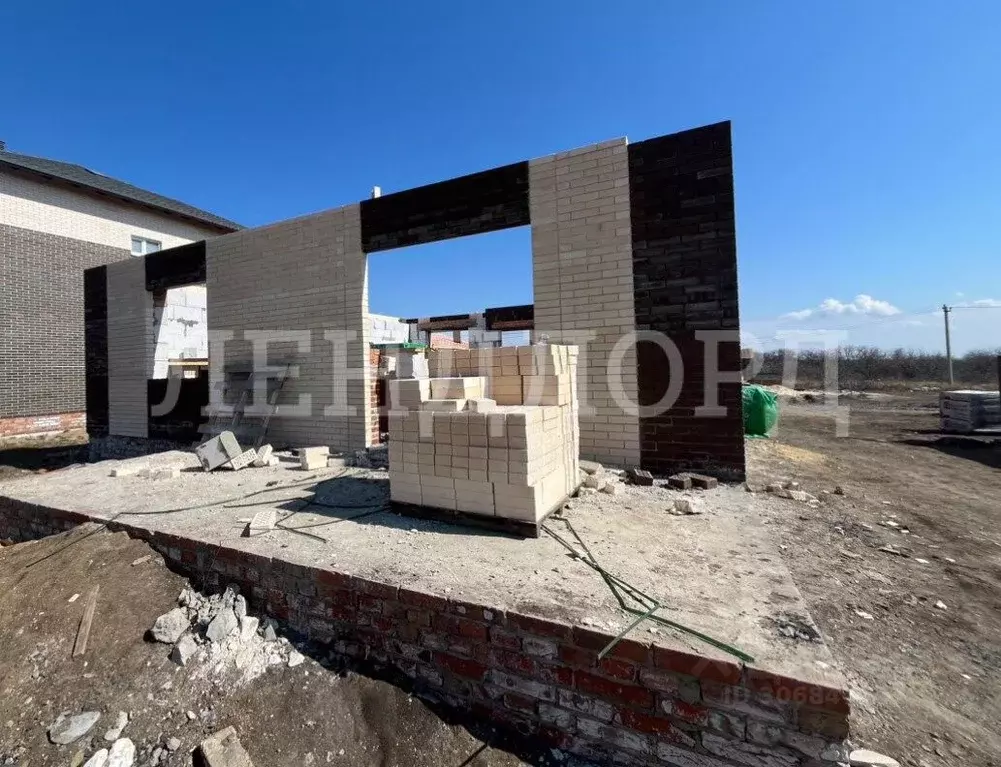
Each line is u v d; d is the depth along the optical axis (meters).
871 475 5.89
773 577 2.55
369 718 2.24
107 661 2.62
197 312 9.55
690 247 4.84
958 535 3.92
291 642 2.71
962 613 2.82
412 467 3.61
